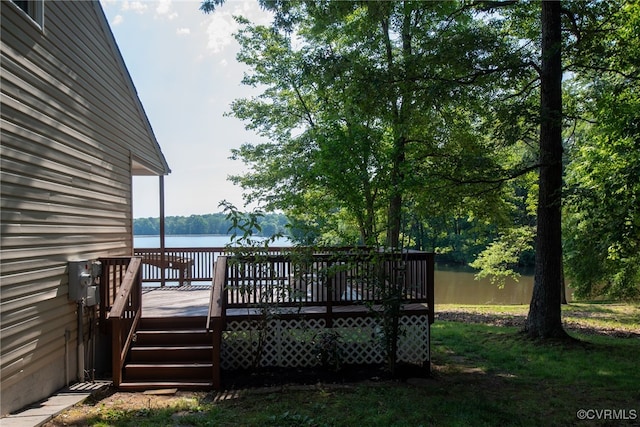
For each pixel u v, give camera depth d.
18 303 4.07
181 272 10.82
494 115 8.51
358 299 6.38
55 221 4.87
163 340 6.09
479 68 7.63
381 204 9.59
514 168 8.52
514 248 16.00
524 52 8.23
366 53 10.49
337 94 9.23
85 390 5.05
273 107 13.20
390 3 9.24
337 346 6.17
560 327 7.83
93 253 6.05
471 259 29.38
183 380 5.55
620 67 8.28
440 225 14.27
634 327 9.68
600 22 8.60
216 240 26.27
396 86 7.90
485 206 10.49
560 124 7.38
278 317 6.14
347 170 9.26
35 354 4.42
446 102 7.70
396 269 5.98
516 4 8.77
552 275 7.85
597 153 9.80
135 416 4.32
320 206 12.21
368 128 9.55
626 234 6.75
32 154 4.36
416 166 8.91
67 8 5.23
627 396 5.05
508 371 6.21
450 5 9.15
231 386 5.50
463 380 5.76
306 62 8.91
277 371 6.13
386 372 6.07
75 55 5.45
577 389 5.34
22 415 3.98
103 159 6.46
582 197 7.20
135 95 8.00
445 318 10.90
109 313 5.88
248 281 6.11
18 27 4.11
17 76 4.09
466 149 9.38
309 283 6.36
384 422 4.16
